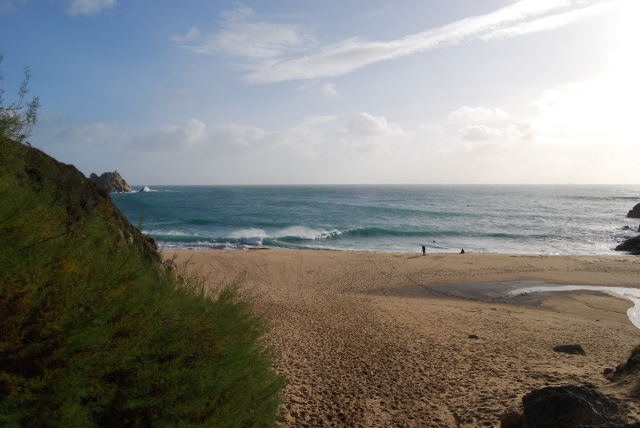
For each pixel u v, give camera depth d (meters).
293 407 6.10
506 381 7.10
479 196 139.62
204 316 3.38
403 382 7.40
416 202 99.75
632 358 6.37
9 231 2.38
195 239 36.19
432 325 12.27
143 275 3.00
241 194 138.12
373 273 22.58
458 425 5.46
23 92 2.99
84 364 2.25
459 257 27.70
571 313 15.45
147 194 125.94
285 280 20.33
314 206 81.00
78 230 2.85
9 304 2.19
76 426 2.11
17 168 2.84
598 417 3.90
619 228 51.75
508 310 15.26
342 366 8.30
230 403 3.08
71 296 2.31
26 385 2.04
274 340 9.91
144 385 2.52
